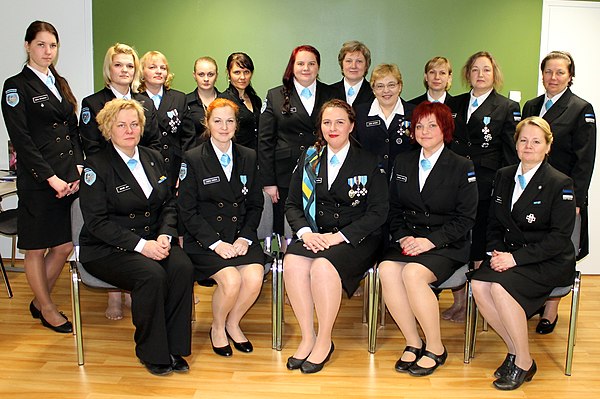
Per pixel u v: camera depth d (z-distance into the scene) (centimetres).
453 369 284
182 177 296
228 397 254
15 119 300
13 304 363
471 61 333
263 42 439
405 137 333
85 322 338
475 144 334
